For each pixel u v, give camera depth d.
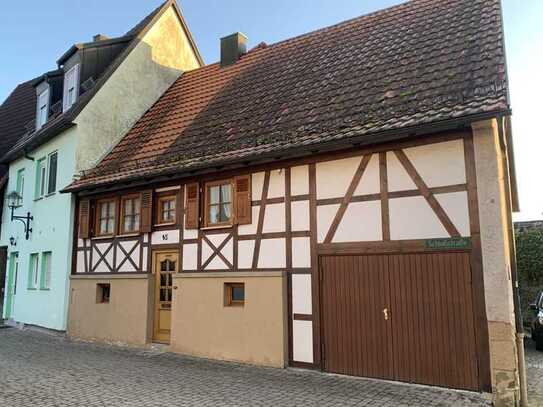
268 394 6.74
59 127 13.77
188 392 6.88
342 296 8.02
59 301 13.38
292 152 8.51
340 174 8.27
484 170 6.80
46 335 13.45
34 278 15.43
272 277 8.75
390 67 9.29
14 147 18.34
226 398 6.54
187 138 11.66
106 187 12.21
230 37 14.46
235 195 9.65
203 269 10.12
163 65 15.62
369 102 8.59
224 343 9.29
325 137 8.16
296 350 8.43
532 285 16.31
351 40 11.34
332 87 9.86
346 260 8.05
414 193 7.44
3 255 18.16
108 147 13.91
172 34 16.06
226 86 13.15
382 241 7.67
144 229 11.40
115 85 14.21
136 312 11.12
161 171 10.54
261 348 8.73
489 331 6.50
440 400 6.36
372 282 7.73
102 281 12.05
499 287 6.53
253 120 10.49
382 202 7.74
